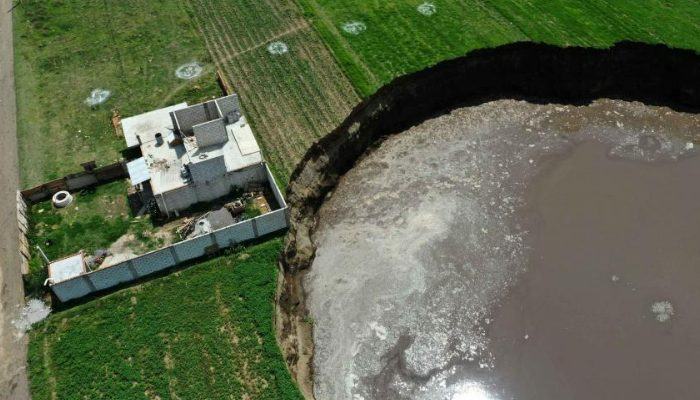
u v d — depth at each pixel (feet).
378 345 92.27
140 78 129.80
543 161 119.96
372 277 100.68
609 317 95.50
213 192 104.22
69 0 151.33
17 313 89.92
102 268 89.76
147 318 89.56
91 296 92.27
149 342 86.94
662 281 100.07
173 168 104.01
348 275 101.14
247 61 133.90
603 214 110.32
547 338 92.99
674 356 90.79
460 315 95.76
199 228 98.53
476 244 105.50
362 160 120.67
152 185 100.22
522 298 98.02
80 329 88.17
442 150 122.11
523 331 93.86
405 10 144.77
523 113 129.80
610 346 91.97
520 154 121.29
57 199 104.68
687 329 93.91
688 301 97.40
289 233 101.09
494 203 112.06
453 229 107.65
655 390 86.99
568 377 88.48
